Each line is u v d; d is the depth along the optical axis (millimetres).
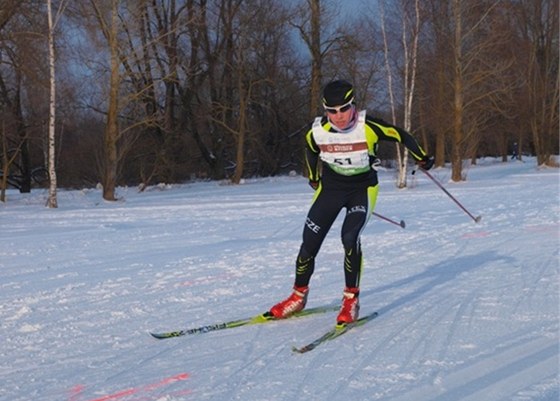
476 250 7723
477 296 5281
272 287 6094
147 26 26703
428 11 25688
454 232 9430
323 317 4832
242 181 32812
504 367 3484
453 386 3227
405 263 7078
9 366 3951
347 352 3904
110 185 22703
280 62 39062
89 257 8602
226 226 11922
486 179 24953
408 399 3074
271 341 4238
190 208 16516
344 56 33438
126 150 25719
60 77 23453
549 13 34250
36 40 21141
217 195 23062
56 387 3520
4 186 22297
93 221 13898
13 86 26625
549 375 3334
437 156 36312
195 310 5270
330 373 3514
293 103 40312
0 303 5781
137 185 33688
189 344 4246
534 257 6984
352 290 4535
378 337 4211
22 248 9633
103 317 5137
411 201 15617
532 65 33469
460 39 24984
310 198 19219
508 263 6746
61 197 23281
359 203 4617
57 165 33500
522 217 10875
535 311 4684
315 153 4684
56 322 5020
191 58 35156
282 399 3148
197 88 36219
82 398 3320
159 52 29266
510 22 31625
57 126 29844
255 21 33562
